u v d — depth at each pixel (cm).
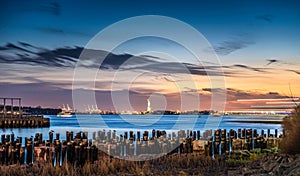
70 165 1065
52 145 1262
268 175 801
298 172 734
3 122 4788
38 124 5022
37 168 1039
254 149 1467
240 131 1695
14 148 1196
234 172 965
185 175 976
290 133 898
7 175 967
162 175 982
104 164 1050
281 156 885
